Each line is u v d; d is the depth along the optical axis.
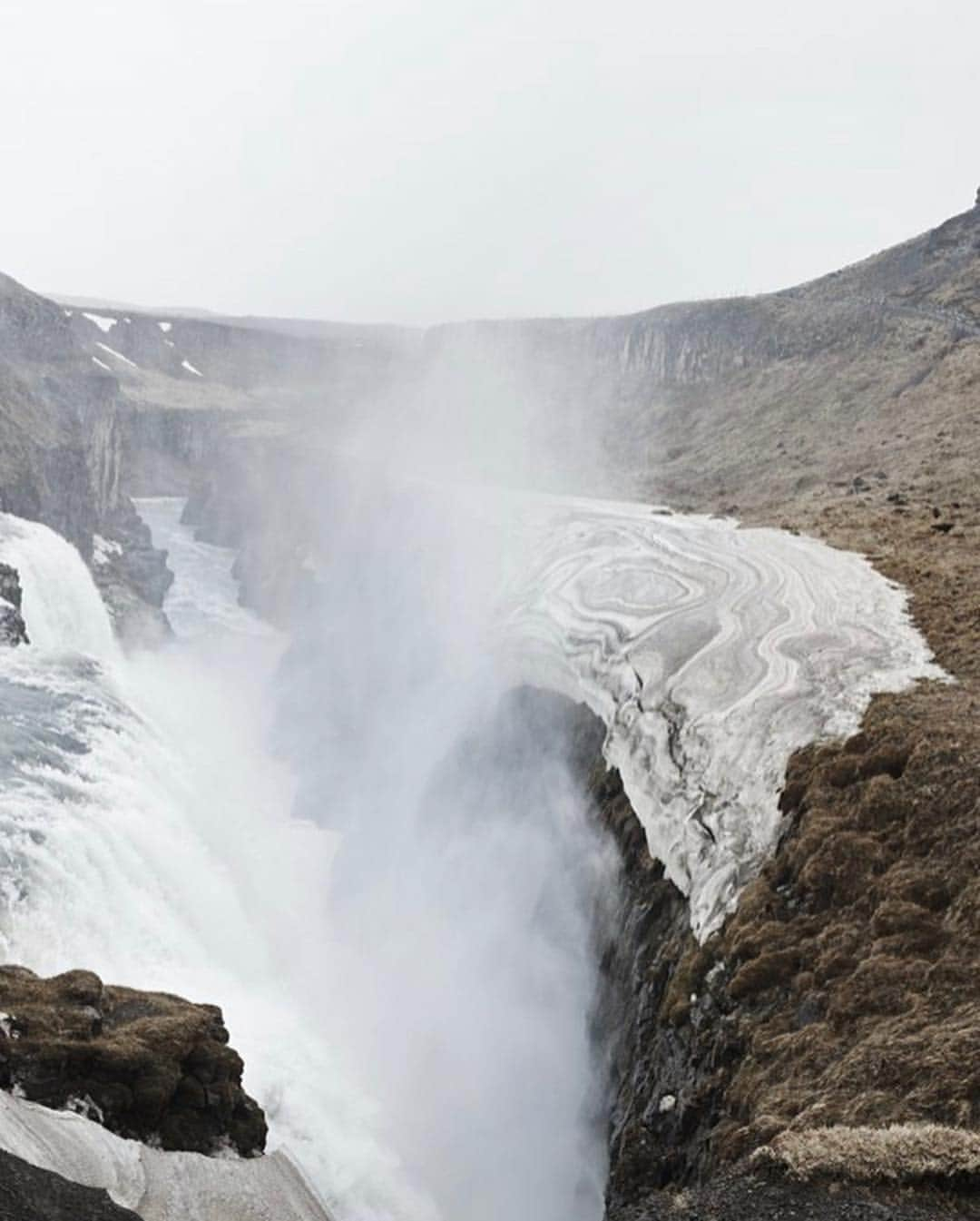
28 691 40.00
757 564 42.38
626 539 51.34
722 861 24.67
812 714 27.25
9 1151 14.49
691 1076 20.50
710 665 32.44
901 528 46.19
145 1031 20.33
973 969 17.72
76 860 27.84
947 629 31.44
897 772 23.30
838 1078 16.31
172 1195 17.23
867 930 19.92
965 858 20.00
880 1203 12.86
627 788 31.50
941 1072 15.27
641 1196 19.55
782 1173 13.98
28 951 24.00
